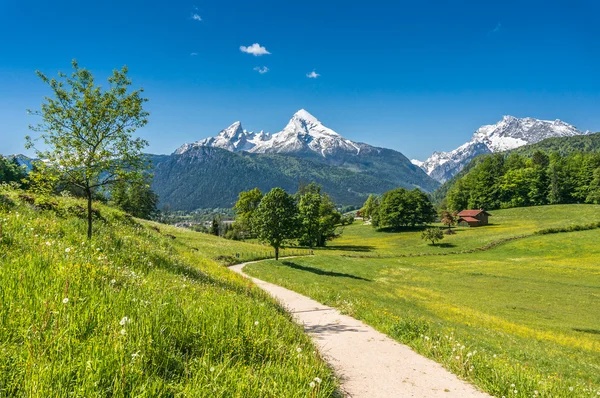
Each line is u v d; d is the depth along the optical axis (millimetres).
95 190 13484
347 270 56312
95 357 3369
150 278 8703
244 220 100500
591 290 48562
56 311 3965
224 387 3764
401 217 136000
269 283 31422
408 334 11531
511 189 154625
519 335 26500
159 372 3869
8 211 12039
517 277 57656
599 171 134875
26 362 3023
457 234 111500
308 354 6434
